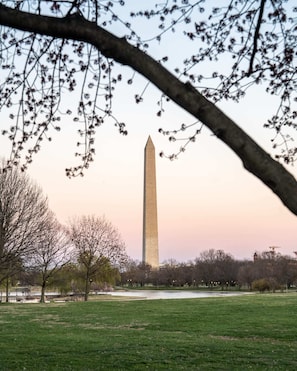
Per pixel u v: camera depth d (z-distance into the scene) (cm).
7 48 623
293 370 1255
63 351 1495
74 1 529
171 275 13312
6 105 688
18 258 3612
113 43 376
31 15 378
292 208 337
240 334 1978
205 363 1335
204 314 2752
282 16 635
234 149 350
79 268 5888
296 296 4191
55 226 5350
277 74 705
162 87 368
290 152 751
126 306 3378
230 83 712
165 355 1448
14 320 2536
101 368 1248
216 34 688
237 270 12281
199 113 356
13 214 3291
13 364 1277
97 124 721
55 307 3391
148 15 661
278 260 11025
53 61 667
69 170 753
